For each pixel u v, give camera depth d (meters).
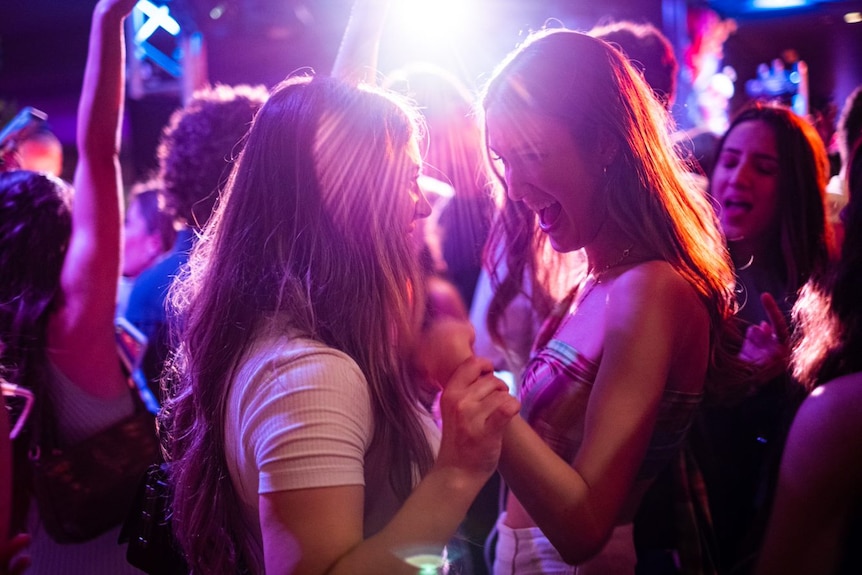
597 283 1.38
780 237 2.08
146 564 1.24
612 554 1.40
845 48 4.91
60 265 1.62
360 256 1.07
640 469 1.36
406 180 1.11
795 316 1.59
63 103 5.97
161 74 5.08
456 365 1.04
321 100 1.10
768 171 2.05
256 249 1.08
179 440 1.18
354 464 0.94
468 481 0.97
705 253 1.37
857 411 0.94
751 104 2.16
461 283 2.28
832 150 2.68
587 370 1.31
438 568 1.01
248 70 5.05
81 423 1.65
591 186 1.33
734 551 1.67
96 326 1.62
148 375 1.92
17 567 1.09
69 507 1.61
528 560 1.43
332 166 1.08
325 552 0.89
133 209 3.00
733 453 1.65
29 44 5.87
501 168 1.72
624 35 2.05
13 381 1.58
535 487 1.14
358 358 1.03
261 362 0.99
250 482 0.99
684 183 1.45
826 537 0.94
